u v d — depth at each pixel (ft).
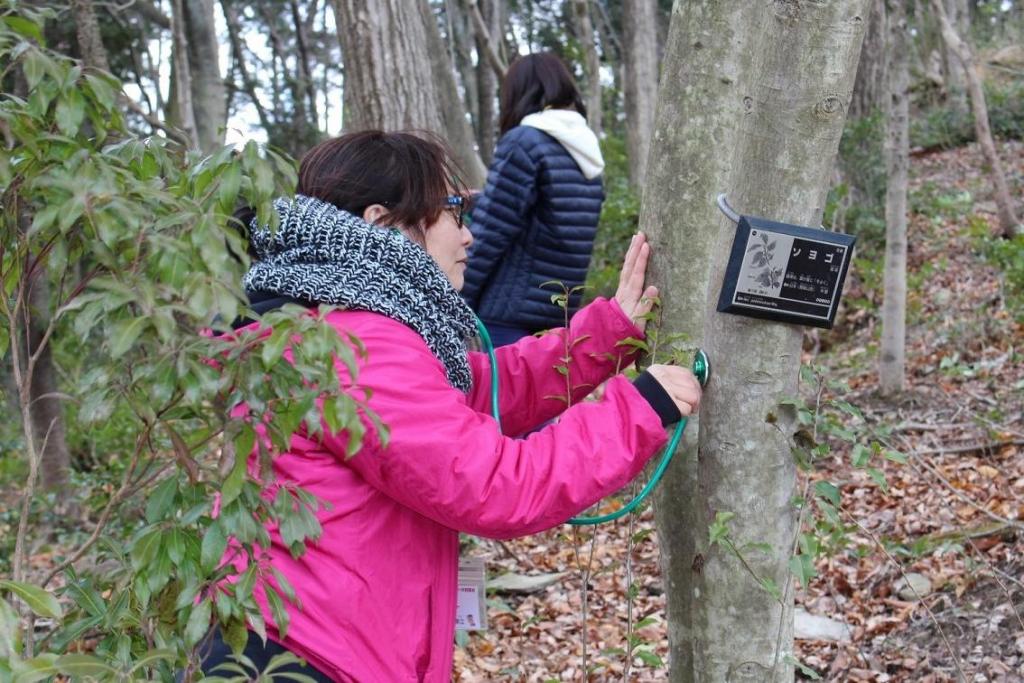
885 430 9.42
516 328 11.74
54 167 4.18
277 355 3.87
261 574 4.59
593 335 7.01
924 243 32.94
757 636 6.32
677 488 7.37
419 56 20.24
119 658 4.41
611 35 77.92
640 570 15.25
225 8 70.69
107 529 13.83
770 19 5.69
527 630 13.84
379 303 5.34
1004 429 17.58
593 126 34.65
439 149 6.26
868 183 35.12
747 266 5.79
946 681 10.63
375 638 5.32
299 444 5.29
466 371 6.00
